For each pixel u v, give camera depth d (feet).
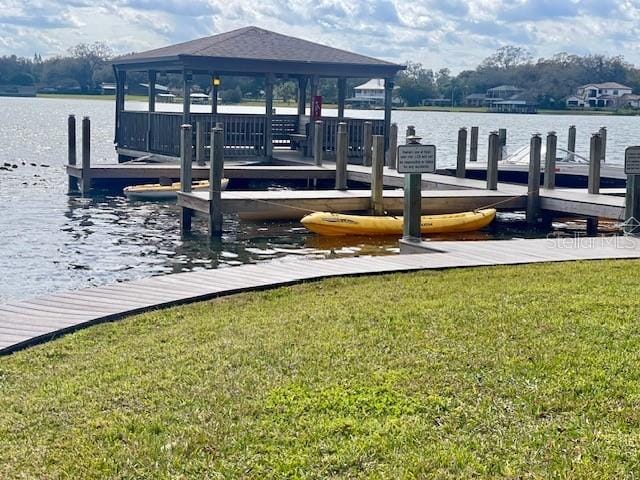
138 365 20.24
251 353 20.74
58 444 15.60
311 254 47.98
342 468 14.37
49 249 49.49
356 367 19.31
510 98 303.68
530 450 14.84
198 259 46.98
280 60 82.28
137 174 72.69
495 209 56.90
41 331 24.03
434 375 18.69
